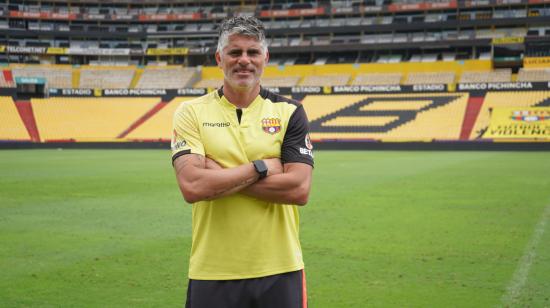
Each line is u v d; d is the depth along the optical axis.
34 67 57.41
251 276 3.09
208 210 3.14
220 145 3.13
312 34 61.44
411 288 6.29
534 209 12.26
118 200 14.03
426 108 47.22
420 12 59.00
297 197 3.08
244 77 3.08
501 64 56.62
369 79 53.97
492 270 7.06
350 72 55.25
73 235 9.45
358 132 45.62
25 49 57.94
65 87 56.47
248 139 3.14
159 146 44.97
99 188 16.64
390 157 31.95
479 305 5.66
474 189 16.11
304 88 51.62
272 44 59.91
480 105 46.28
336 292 6.15
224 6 64.12
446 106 46.97
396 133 44.75
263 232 3.12
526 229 9.89
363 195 14.83
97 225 10.45
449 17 57.69
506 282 6.49
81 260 7.65
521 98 46.03
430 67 53.25
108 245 8.65
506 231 9.71
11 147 44.16
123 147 45.41
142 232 9.75
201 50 59.16
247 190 3.05
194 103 3.25
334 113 48.59
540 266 7.23
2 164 26.58
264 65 3.18
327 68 55.91
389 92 49.88
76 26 62.62
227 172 3.00
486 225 10.31
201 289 3.12
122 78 58.47
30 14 60.09
